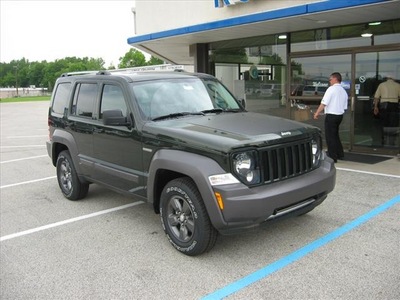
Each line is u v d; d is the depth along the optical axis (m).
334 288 3.58
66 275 4.07
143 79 5.34
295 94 10.85
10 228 5.49
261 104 11.79
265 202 3.83
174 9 13.00
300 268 3.97
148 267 4.16
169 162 4.28
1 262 4.43
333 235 4.71
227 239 4.72
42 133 17.58
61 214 5.97
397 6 7.39
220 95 5.75
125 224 5.44
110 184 5.50
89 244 4.81
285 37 10.85
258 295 3.54
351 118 9.73
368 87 9.43
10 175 8.91
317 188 4.34
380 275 3.77
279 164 4.15
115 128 5.18
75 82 6.34
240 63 12.23
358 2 7.30
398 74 8.90
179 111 5.13
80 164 6.06
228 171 3.87
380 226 4.93
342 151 8.57
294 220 5.21
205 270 4.04
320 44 10.16
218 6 11.13
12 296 3.71
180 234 4.43
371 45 9.21
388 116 9.13
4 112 35.06
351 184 6.77
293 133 4.33
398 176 7.18
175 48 14.63
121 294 3.67
